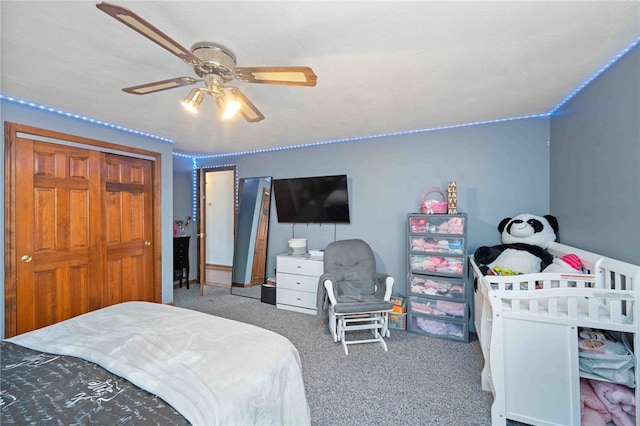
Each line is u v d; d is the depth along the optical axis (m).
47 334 1.52
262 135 3.59
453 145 3.25
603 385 1.60
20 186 2.46
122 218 3.29
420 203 3.42
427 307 3.05
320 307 2.92
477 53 1.69
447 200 3.14
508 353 1.68
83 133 2.90
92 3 1.25
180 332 1.51
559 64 1.83
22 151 2.47
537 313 1.63
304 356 2.59
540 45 1.61
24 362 1.26
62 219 2.75
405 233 3.52
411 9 1.30
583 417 1.60
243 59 1.73
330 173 3.97
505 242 2.84
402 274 3.54
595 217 2.03
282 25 1.41
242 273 4.60
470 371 2.34
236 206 4.79
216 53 1.56
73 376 1.16
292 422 1.30
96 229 3.02
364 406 1.91
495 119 3.00
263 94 2.27
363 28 1.44
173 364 1.20
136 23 1.01
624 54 1.70
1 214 2.37
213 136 3.63
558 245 2.49
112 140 3.16
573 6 1.29
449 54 1.70
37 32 1.46
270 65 1.80
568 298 1.59
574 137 2.34
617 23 1.42
